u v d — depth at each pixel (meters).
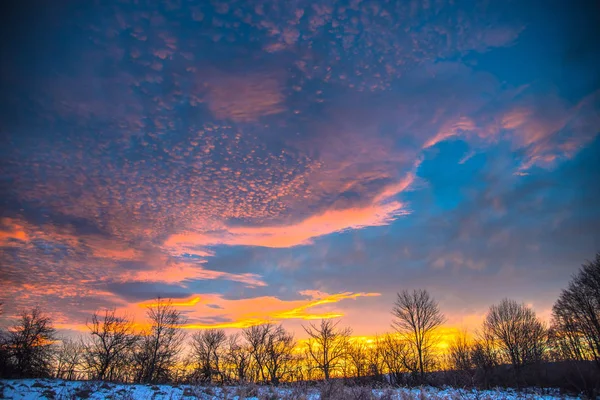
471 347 53.72
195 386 16.98
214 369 49.03
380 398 16.73
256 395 15.80
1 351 30.45
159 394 14.77
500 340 55.84
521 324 55.09
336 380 18.00
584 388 27.77
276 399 15.02
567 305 52.75
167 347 44.50
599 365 31.36
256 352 52.69
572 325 51.66
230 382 20.58
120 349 41.59
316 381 18.97
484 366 40.78
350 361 49.22
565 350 51.44
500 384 33.25
